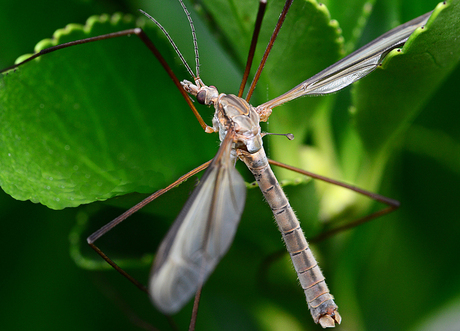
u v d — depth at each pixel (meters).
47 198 0.13
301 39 0.13
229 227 0.13
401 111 0.13
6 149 0.13
